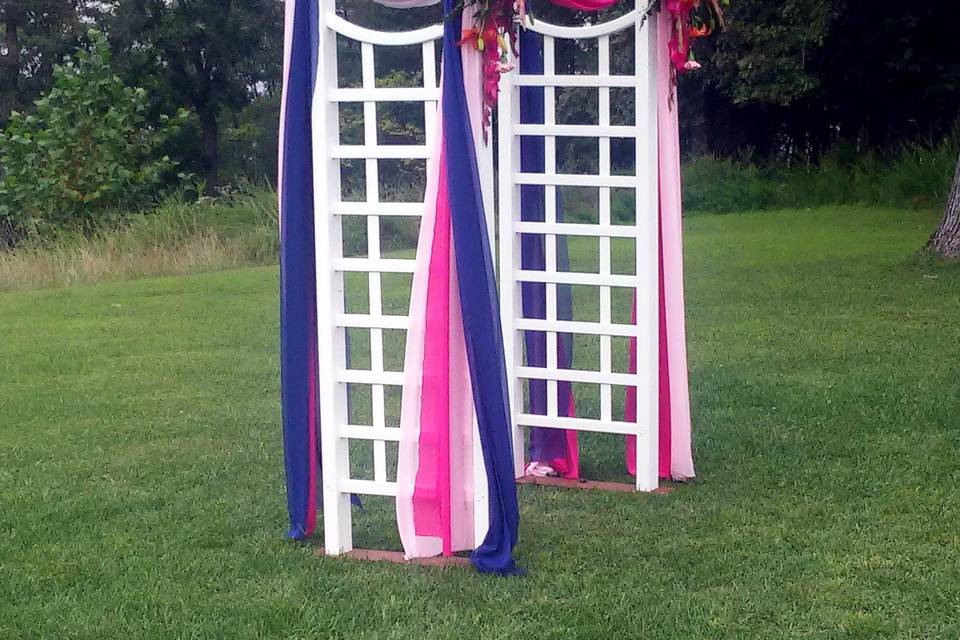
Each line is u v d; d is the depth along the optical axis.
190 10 33.41
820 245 14.32
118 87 19.70
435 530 4.66
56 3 35.94
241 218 17.11
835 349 8.38
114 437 6.73
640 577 4.41
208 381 8.19
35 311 11.85
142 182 19.17
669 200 5.55
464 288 4.36
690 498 5.38
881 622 3.94
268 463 6.15
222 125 37.03
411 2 4.98
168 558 4.77
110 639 4.01
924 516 4.98
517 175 5.61
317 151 4.55
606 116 5.48
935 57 21.77
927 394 6.97
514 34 4.70
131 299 12.41
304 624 4.07
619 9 21.81
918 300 10.16
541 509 5.30
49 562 4.76
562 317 5.90
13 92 35.25
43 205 18.05
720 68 22.48
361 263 4.59
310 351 4.77
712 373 7.80
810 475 5.62
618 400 7.53
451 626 4.02
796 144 24.25
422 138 24.53
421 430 4.59
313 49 4.50
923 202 18.98
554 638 3.91
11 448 6.53
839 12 21.09
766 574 4.40
